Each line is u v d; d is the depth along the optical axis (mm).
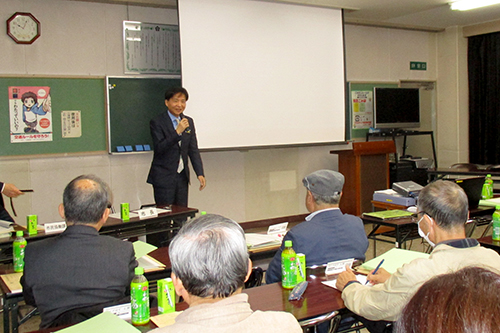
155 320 1472
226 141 5230
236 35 5199
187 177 4176
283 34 5512
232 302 869
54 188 4734
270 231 2676
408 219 2963
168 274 2154
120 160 5070
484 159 7211
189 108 4977
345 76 5980
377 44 6930
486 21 6914
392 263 1973
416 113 6910
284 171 6266
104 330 1271
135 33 5055
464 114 7367
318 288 1751
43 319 1572
